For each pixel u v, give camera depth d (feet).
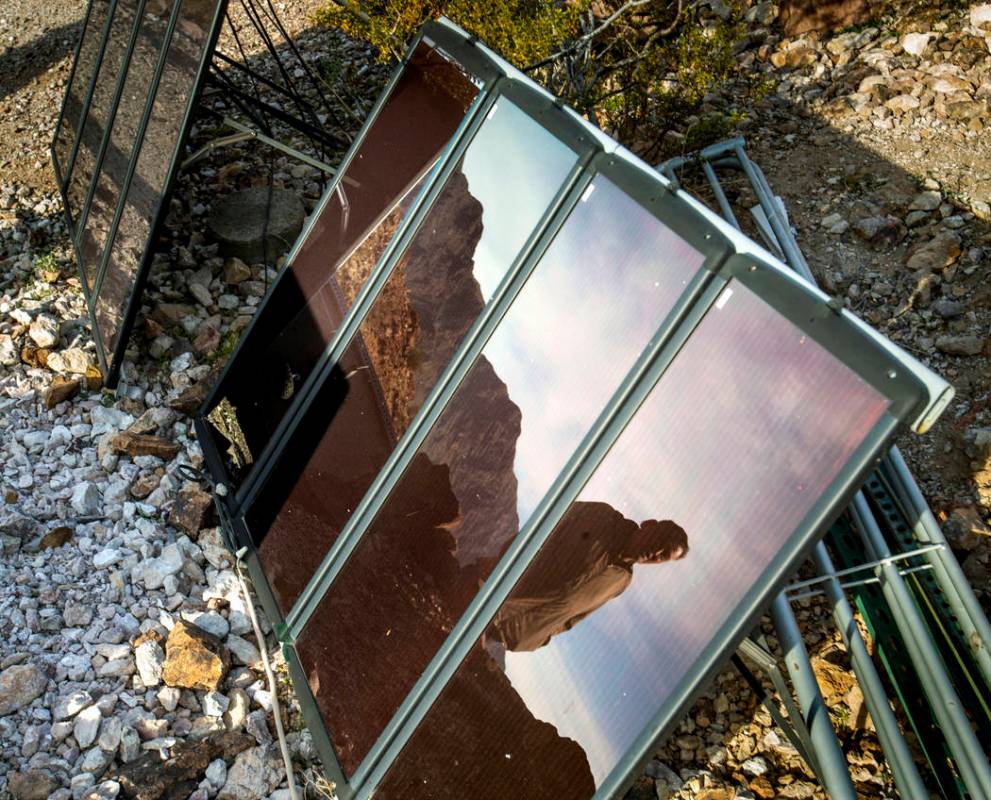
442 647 9.53
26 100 26.76
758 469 7.47
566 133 10.19
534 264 10.07
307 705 11.02
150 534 14.24
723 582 7.54
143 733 11.57
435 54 13.12
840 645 12.54
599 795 8.13
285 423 13.37
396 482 10.84
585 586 8.56
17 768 11.18
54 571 13.60
